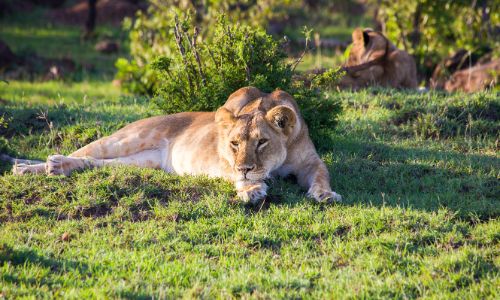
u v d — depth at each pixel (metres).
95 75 30.58
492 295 8.27
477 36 27.52
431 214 10.51
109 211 10.85
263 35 13.94
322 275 8.80
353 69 20.81
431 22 26.83
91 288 8.20
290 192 11.44
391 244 9.52
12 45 36.28
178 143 12.45
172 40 14.79
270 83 13.62
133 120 15.73
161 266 8.90
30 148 14.52
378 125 15.46
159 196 11.22
